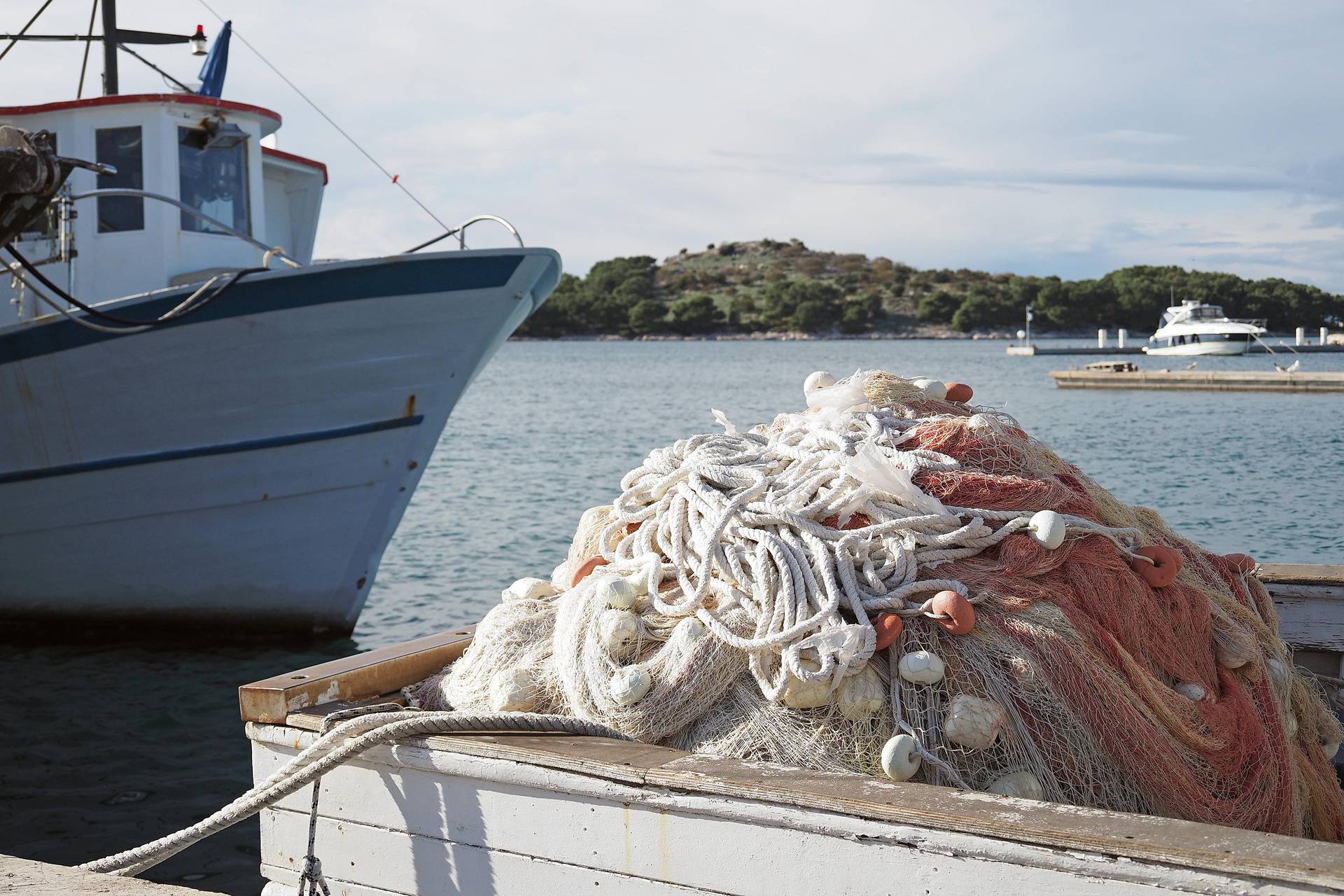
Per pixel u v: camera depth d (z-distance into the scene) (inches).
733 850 103.7
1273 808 125.6
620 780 108.1
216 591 406.0
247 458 385.1
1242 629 144.3
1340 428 1274.6
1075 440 1182.9
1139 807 118.9
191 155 427.8
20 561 402.3
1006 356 3978.8
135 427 379.6
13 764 280.2
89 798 256.4
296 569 404.8
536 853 113.7
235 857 224.7
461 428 1446.9
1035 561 130.8
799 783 102.9
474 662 138.3
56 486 388.2
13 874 107.7
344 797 124.8
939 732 119.0
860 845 98.0
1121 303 6382.9
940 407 161.9
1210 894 85.4
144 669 378.0
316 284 364.2
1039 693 120.0
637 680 121.9
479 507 778.2
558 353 4972.9
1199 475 920.9
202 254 426.3
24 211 280.8
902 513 135.6
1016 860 92.0
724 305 7234.3
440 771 118.1
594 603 130.9
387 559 594.9
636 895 108.7
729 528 134.0
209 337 367.2
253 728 131.7
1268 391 1833.2
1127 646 130.3
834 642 119.4
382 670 144.3
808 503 137.1
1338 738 160.6
